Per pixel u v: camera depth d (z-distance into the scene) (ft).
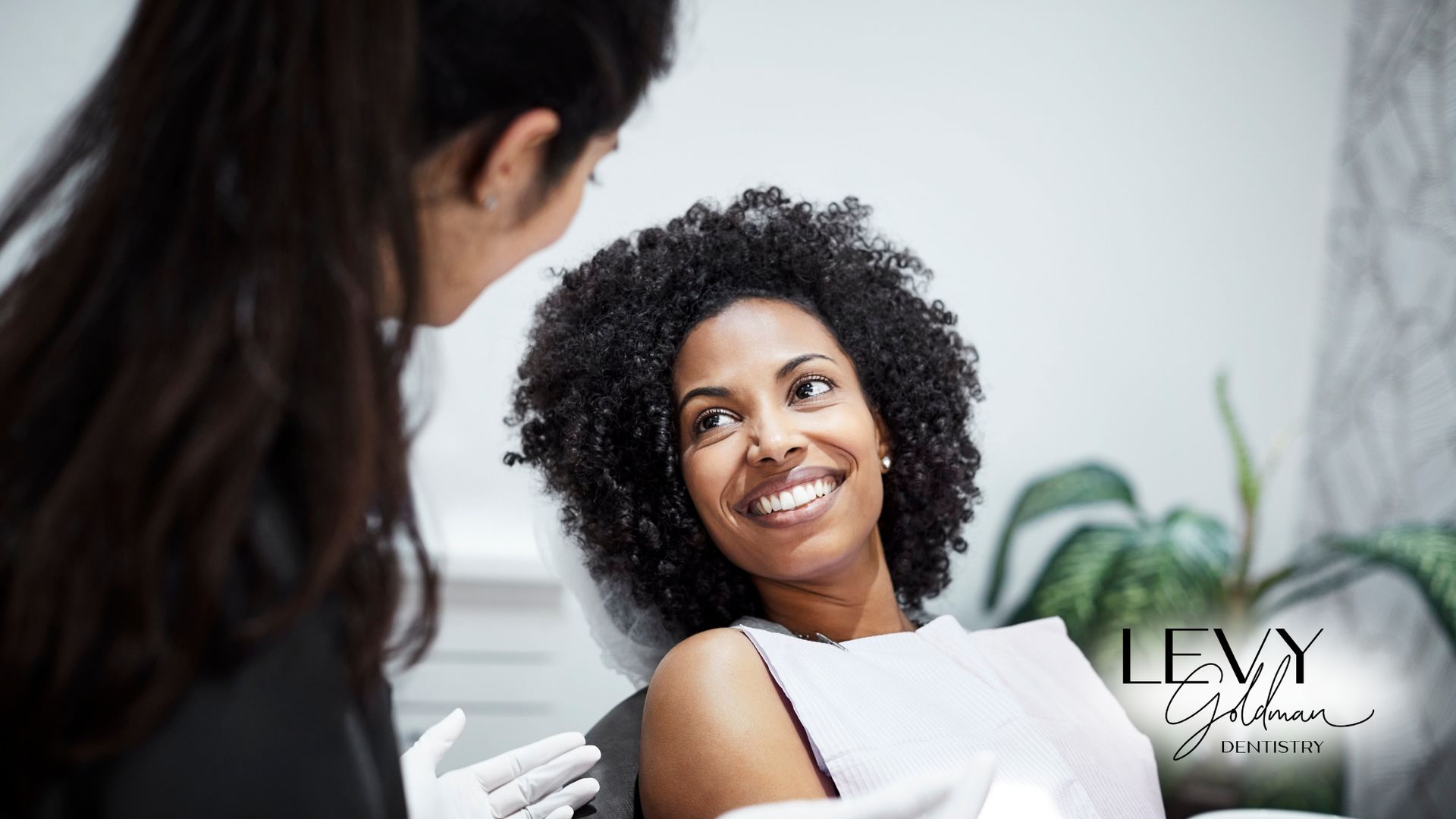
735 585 3.56
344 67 1.71
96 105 1.79
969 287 8.32
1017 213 8.44
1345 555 7.44
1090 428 8.54
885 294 3.84
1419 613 7.97
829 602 3.41
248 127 1.67
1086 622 7.28
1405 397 8.23
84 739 1.54
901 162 8.19
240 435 1.58
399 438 1.80
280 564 1.66
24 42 5.89
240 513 1.57
